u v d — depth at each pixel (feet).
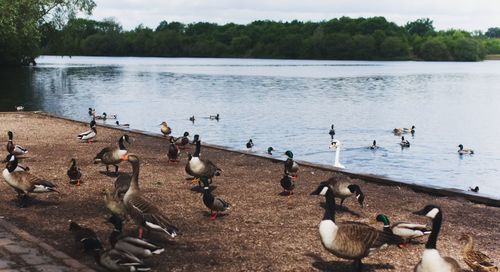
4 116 105.70
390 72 438.40
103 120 153.89
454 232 40.73
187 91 253.24
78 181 53.01
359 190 44.29
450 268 27.53
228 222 42.19
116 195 41.34
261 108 192.03
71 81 291.58
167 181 55.36
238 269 32.76
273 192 51.62
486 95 259.80
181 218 43.04
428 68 535.19
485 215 45.29
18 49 300.61
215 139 129.39
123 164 63.46
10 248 33.45
